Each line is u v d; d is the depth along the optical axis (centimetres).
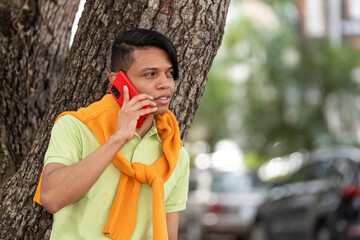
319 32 2531
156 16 392
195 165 3275
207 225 1596
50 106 410
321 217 1102
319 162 1194
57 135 318
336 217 1062
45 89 514
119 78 323
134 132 308
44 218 388
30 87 505
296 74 2494
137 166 321
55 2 509
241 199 1573
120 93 323
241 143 2842
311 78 2483
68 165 312
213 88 3048
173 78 332
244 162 2942
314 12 2534
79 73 401
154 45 322
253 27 2683
